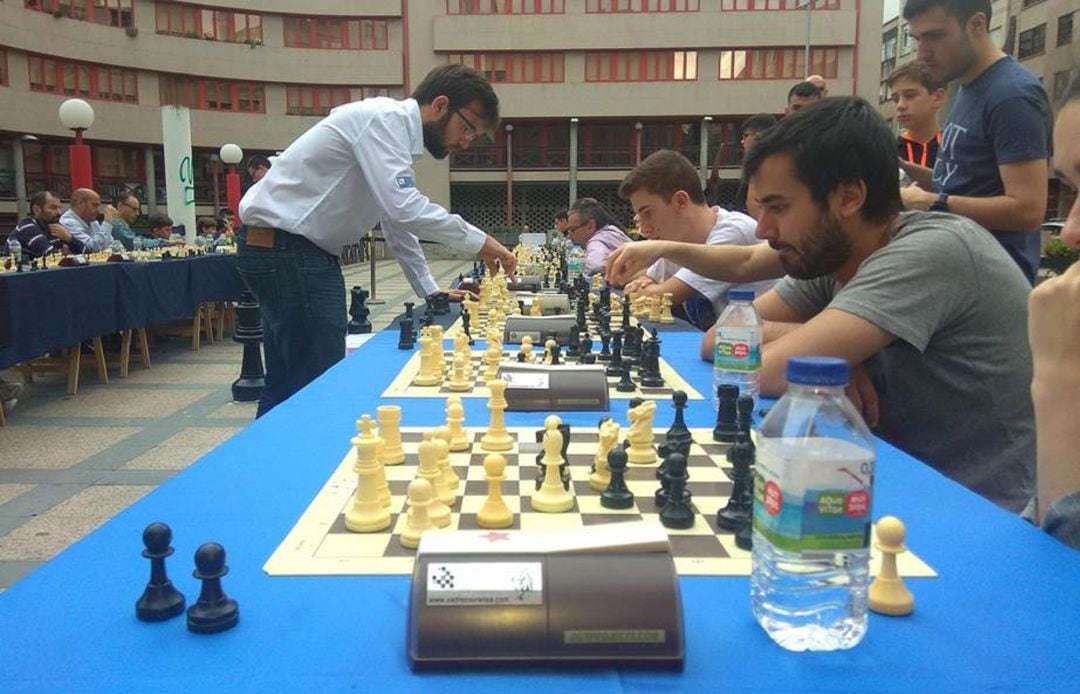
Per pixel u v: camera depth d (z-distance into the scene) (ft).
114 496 11.71
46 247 24.90
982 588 3.36
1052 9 80.74
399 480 4.91
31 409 17.25
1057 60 79.82
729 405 5.91
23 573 9.13
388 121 10.18
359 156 10.14
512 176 104.32
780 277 9.86
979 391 6.17
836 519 2.96
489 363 8.13
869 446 3.28
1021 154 9.34
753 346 7.00
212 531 3.99
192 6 95.81
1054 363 4.24
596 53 98.22
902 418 6.43
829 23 94.53
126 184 99.60
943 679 2.69
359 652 2.88
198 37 96.37
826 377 3.16
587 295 15.02
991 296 6.09
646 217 13.30
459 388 7.60
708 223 13.26
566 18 96.63
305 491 4.59
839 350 5.89
